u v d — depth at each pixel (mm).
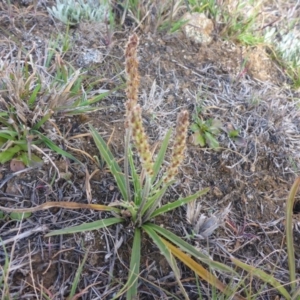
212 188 311
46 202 255
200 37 400
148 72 364
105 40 372
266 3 481
